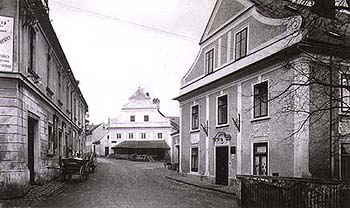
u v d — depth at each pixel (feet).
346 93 56.18
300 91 56.18
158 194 62.54
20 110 52.65
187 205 50.44
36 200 50.62
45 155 71.97
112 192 62.95
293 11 45.27
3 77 50.78
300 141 57.57
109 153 249.34
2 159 50.34
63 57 91.61
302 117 56.95
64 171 79.10
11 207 44.45
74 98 131.44
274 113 63.87
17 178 51.08
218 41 86.63
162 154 235.61
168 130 243.19
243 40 76.18
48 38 74.90
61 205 47.19
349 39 48.19
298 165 57.67
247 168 71.82
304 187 40.45
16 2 52.24
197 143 95.40
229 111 79.71
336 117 58.23
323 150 58.85
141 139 245.04
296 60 58.39
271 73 65.72
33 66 62.39
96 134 289.53
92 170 110.01
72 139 123.13
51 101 77.46
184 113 104.94
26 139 55.62
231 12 81.41
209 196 62.54
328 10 41.39
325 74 47.73
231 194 65.72
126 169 134.92
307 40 56.65
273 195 43.60
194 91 96.22
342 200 38.93
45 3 66.03
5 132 50.67
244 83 74.33
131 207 46.70
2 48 51.06
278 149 62.85
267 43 67.21
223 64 83.46
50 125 78.13
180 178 97.55
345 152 60.75
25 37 55.52
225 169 80.94
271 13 66.69
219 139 83.35
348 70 46.96
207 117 89.86
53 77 82.99
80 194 58.90
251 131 71.00
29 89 57.98
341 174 59.82
